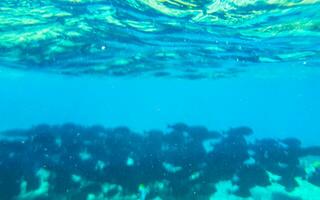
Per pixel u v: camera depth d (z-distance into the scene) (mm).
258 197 15344
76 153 17578
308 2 11594
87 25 15453
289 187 16359
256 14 13070
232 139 21219
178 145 20203
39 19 14344
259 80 49312
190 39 18297
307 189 16344
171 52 22797
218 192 15594
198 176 16219
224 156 18266
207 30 16047
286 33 16422
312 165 19938
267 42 18734
